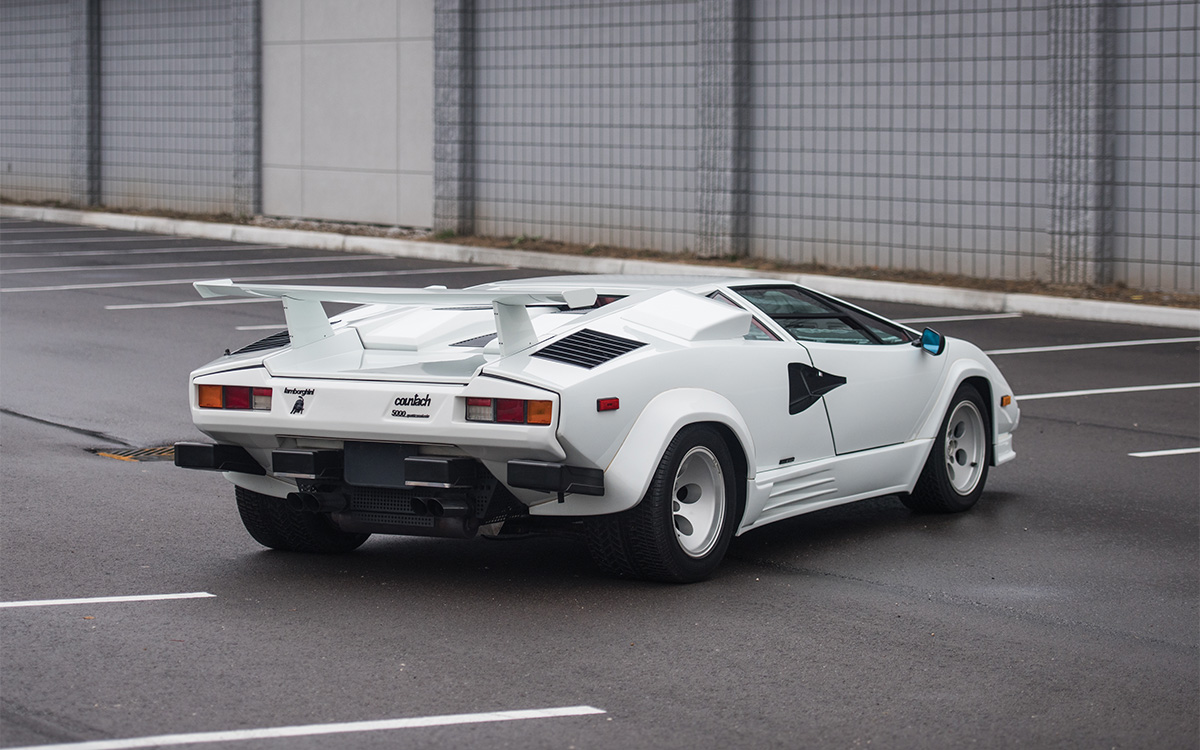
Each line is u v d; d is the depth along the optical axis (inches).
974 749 170.7
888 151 719.7
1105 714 183.8
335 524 256.1
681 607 229.3
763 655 205.0
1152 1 637.3
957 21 690.2
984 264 695.1
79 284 701.9
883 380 285.4
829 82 737.0
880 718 180.1
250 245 928.3
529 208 867.4
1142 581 251.6
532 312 260.2
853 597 237.9
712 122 768.9
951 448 310.2
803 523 297.1
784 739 171.9
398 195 944.3
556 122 846.5
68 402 416.2
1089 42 645.3
